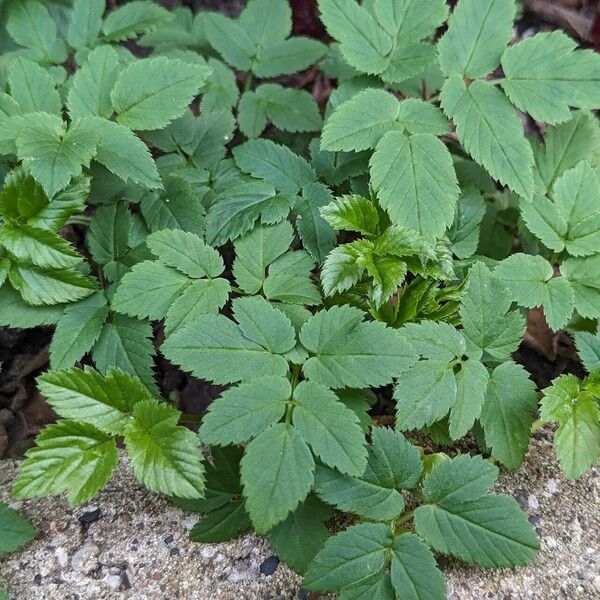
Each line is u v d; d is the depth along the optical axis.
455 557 0.68
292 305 0.71
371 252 0.71
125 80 0.73
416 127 0.73
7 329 0.80
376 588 0.65
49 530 0.70
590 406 0.69
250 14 0.84
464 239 0.76
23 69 0.74
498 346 0.70
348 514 0.70
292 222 0.76
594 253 0.74
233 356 0.67
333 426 0.65
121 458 0.73
